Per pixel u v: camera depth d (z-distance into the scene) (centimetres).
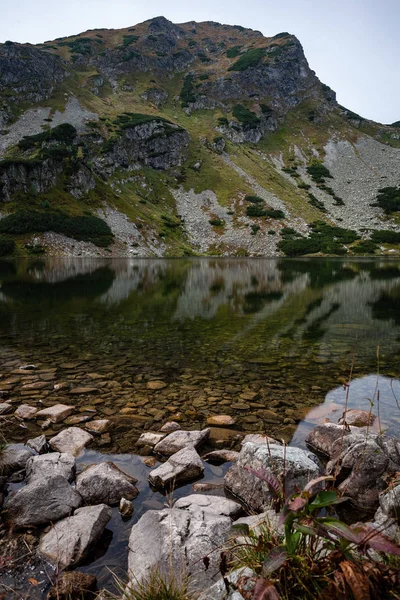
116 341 1628
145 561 387
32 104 15862
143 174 14475
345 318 2258
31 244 9188
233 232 12312
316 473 523
